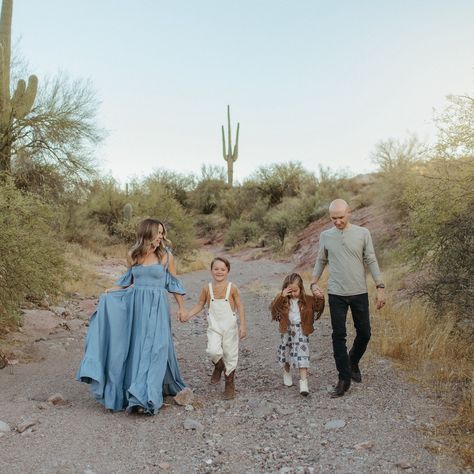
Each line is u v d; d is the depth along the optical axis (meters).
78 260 16.11
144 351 4.93
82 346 7.46
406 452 3.80
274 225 28.84
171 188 43.78
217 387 5.65
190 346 7.77
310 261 19.41
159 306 5.11
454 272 6.04
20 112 13.61
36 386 5.57
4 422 4.39
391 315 7.82
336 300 5.34
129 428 4.43
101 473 3.61
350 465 3.64
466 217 6.20
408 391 5.08
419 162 7.64
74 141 14.59
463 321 6.16
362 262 5.43
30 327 8.01
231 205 40.31
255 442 4.12
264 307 10.86
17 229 6.22
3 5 13.83
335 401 4.96
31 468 3.64
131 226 22.69
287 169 37.75
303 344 5.30
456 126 6.64
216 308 5.27
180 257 23.02
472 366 5.50
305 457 3.82
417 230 7.11
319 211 27.17
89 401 5.16
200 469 3.69
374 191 19.00
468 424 4.20
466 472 3.49
